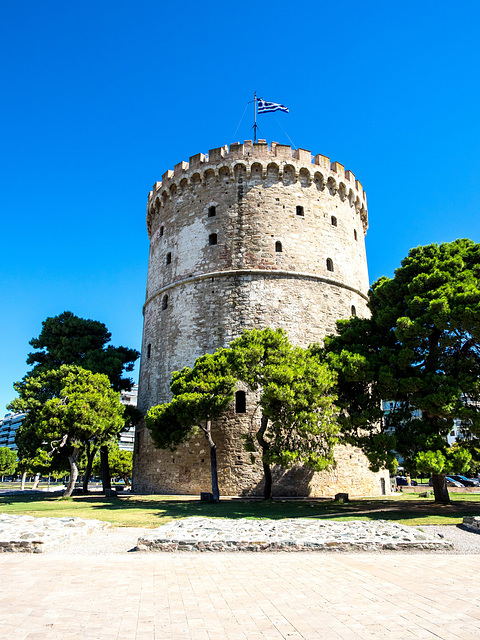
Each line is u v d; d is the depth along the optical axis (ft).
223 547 38.47
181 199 121.08
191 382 82.74
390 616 21.29
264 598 24.30
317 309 107.55
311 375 71.20
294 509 70.28
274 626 20.07
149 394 113.50
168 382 107.96
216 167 115.85
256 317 103.14
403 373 71.46
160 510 71.15
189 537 39.83
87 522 50.44
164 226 125.08
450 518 58.18
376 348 80.02
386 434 66.54
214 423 96.99
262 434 81.76
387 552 37.47
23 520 49.49
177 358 107.55
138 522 57.72
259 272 105.91
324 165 119.55
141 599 24.12
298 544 38.27
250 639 18.57
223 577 28.89
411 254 81.97
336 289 112.68
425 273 74.79
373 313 86.02
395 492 121.29
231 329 103.19
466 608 22.41
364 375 71.10
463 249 78.69
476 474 168.04
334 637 18.71
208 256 110.83
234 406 96.43
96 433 99.71
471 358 71.41
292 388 70.90
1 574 29.68
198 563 33.24
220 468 93.76
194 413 79.77
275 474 92.48
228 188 114.11
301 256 109.81
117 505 81.20
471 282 69.67
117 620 20.84
